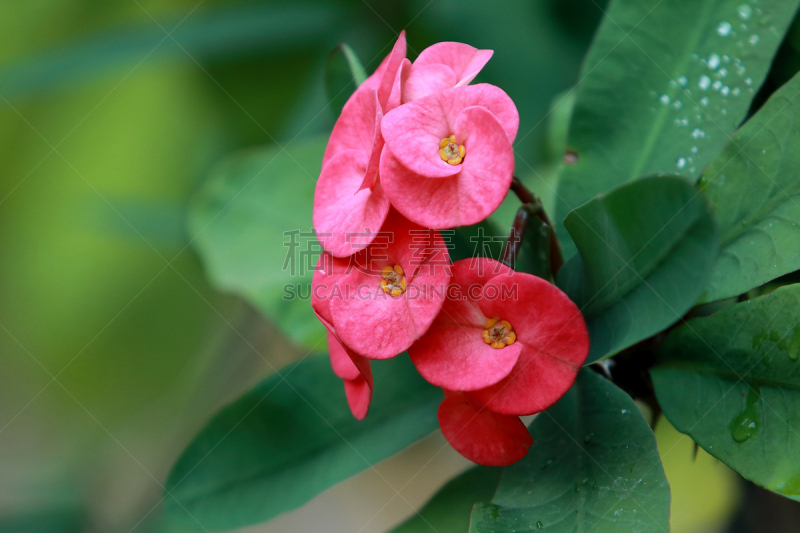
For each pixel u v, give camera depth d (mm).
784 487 490
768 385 499
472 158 488
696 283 479
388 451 527
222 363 786
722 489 704
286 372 533
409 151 487
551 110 640
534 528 495
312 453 531
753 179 511
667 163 527
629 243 484
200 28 773
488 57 500
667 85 530
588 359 502
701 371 511
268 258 585
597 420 510
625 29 533
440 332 493
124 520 738
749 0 525
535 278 485
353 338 489
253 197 595
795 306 498
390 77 498
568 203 533
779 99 510
